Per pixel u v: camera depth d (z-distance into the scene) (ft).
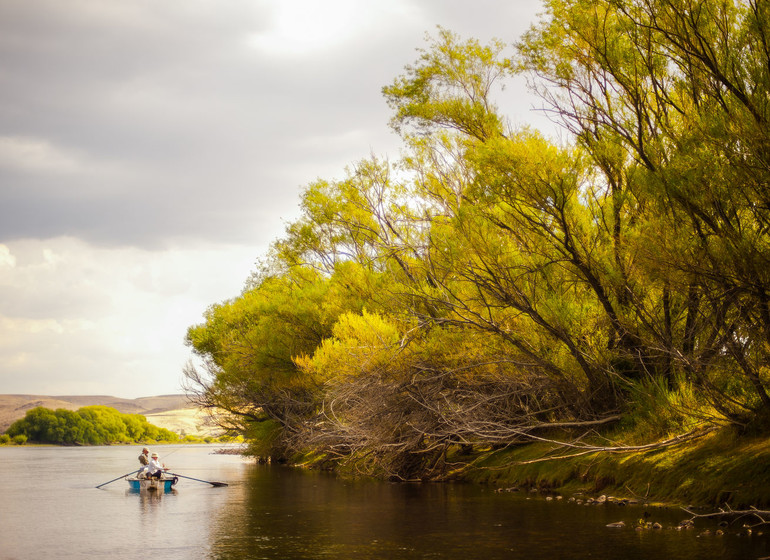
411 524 42.96
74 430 450.30
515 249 54.34
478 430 60.08
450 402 65.26
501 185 47.37
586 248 50.14
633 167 46.78
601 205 51.83
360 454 80.18
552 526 39.37
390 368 66.54
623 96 47.39
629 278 47.85
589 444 55.62
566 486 54.49
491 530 39.29
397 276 80.74
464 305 58.44
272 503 58.13
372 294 86.22
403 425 70.59
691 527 36.78
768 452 39.55
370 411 70.28
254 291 141.18
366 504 54.70
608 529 37.63
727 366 41.60
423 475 75.46
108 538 41.22
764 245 35.06
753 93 34.19
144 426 506.48
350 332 73.82
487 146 48.34
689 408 45.50
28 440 443.32
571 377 56.54
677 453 46.75
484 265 53.06
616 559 30.25
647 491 46.03
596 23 46.73
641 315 46.70
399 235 81.76
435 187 75.87
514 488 59.67
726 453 42.93
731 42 36.55
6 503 62.80
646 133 45.62
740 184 33.55
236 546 37.24
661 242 37.19
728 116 33.99
